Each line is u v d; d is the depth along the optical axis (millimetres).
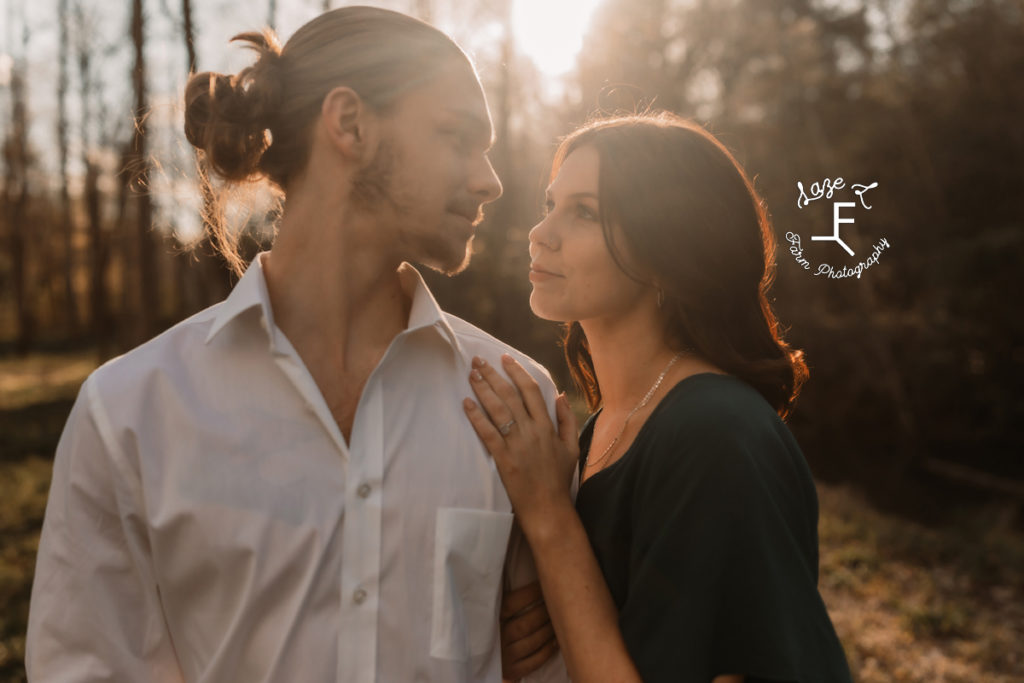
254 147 1290
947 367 12586
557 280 1502
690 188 1411
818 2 16359
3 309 35531
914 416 12867
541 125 16578
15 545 5578
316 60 1288
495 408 1381
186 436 1203
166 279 21250
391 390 1326
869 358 13234
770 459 1231
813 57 15422
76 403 1231
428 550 1280
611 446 1512
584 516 1468
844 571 6383
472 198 1331
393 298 1382
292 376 1234
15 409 13219
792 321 13742
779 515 1198
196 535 1184
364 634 1206
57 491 1213
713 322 1455
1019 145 12727
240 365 1257
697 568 1181
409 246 1312
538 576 1425
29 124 25406
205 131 1294
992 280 12500
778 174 14000
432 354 1396
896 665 4812
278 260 1323
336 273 1297
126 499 1192
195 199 1472
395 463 1280
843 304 14039
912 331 13031
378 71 1259
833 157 13867
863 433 13664
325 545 1205
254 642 1194
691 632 1174
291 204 1320
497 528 1340
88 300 32344
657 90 15430
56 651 1183
